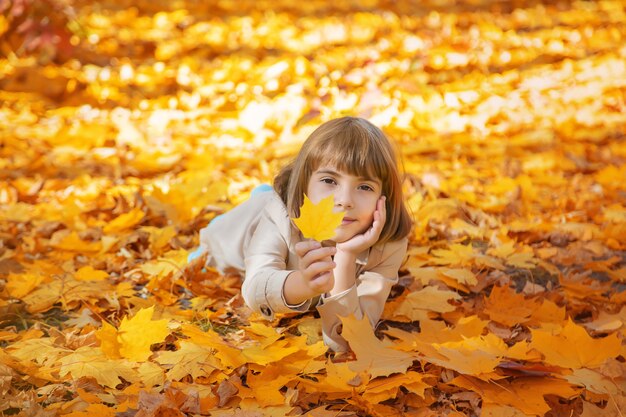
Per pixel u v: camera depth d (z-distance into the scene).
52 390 2.11
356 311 2.45
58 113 5.48
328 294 2.45
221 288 2.84
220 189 3.79
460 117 5.71
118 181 4.27
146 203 3.65
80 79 6.23
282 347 2.33
